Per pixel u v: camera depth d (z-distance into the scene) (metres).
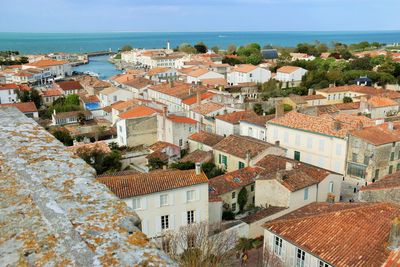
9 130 8.81
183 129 64.31
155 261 4.23
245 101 95.69
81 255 4.16
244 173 44.78
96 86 117.38
